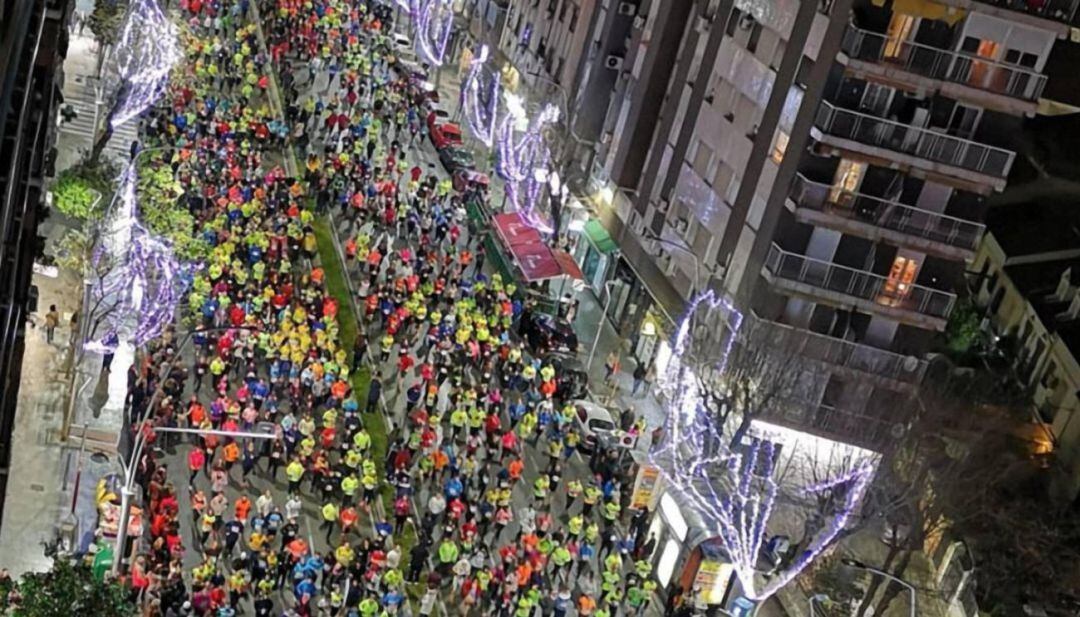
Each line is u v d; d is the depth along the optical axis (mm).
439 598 52656
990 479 60500
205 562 47562
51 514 49625
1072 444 63719
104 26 77688
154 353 57938
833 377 63750
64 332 59719
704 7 74625
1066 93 76500
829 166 62781
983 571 58938
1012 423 64562
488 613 52250
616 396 71250
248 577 49375
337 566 49406
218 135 80438
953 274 64125
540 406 65312
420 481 58219
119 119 73875
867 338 64250
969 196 63469
